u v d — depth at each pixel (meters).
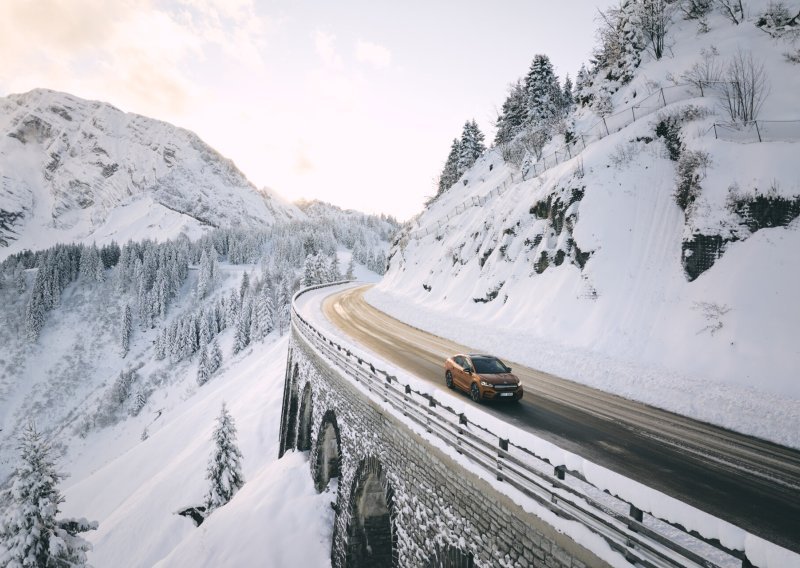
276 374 44.06
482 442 7.91
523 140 51.47
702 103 23.34
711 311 16.52
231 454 24.50
